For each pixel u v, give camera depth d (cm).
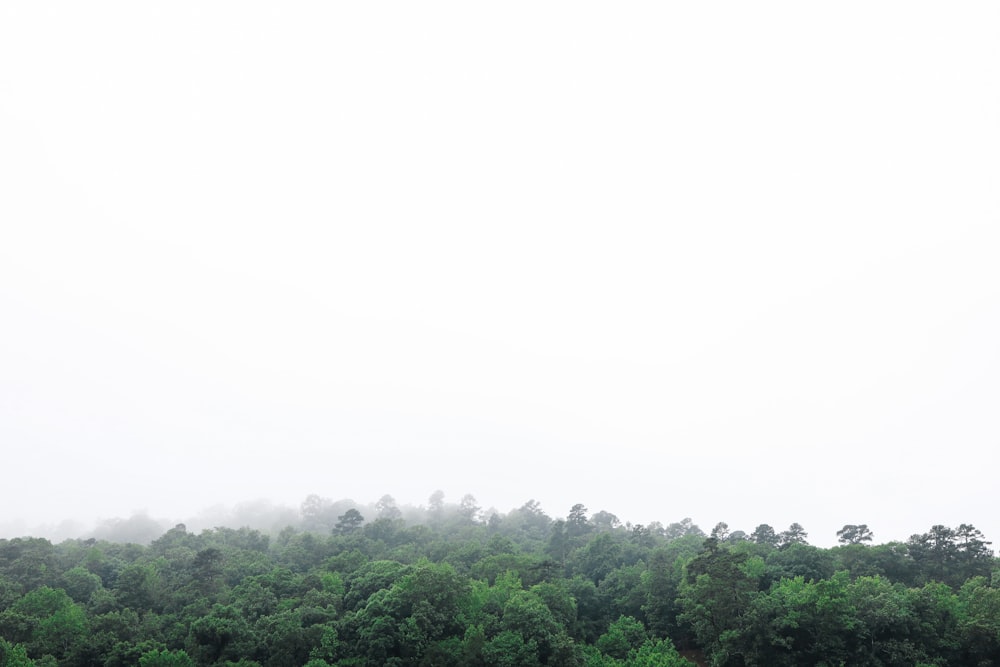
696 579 7481
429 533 12825
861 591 6750
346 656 6350
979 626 5825
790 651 6297
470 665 6059
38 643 6097
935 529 8050
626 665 6100
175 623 6944
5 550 8688
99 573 8938
